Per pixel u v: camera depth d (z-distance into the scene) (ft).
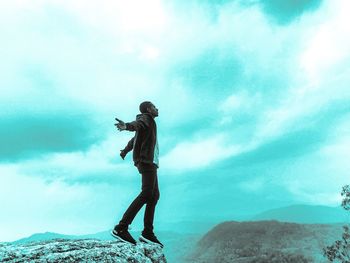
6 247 12.41
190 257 323.98
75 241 14.43
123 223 15.57
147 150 16.38
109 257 12.98
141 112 17.35
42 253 12.05
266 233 316.40
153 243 16.60
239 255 284.41
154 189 16.99
